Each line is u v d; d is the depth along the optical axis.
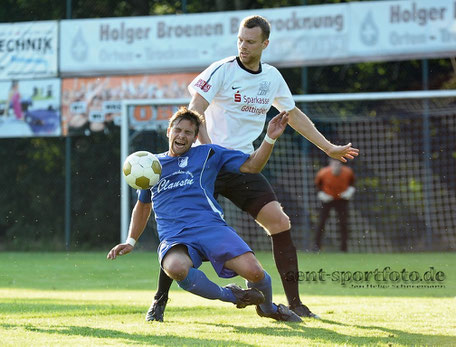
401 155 35.00
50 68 32.66
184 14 31.48
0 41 33.09
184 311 12.24
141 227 10.91
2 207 36.56
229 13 30.81
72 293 16.27
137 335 9.18
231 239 10.10
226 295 10.16
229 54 30.89
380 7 29.61
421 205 34.66
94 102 32.41
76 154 35.75
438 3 29.23
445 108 34.38
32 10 36.16
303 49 30.17
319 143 12.59
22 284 18.84
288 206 34.78
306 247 32.16
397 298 14.93
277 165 34.69
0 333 9.19
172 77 31.62
